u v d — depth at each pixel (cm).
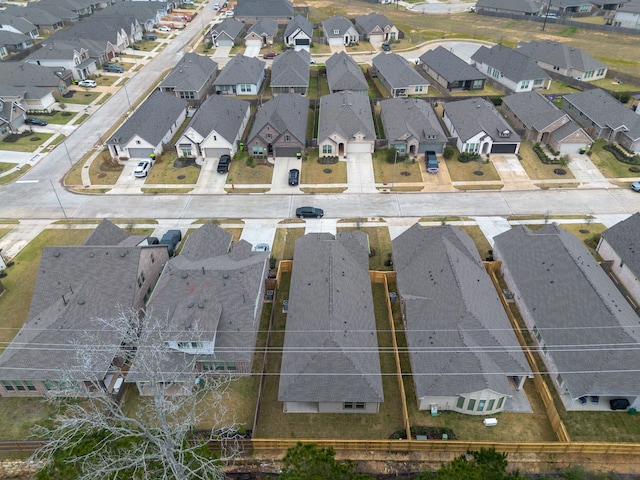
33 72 10094
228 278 4478
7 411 3969
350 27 13312
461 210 6494
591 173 7256
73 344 3784
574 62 10481
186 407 3981
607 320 4122
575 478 3359
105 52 12144
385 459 3625
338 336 3969
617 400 3912
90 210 6606
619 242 5344
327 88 10431
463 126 7912
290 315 4484
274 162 7650
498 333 4141
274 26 14000
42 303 4497
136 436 3009
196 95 9662
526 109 8475
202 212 6531
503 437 3734
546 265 4844
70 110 9644
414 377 3978
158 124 8106
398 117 8162
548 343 4238
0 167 7644
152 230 6178
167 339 3891
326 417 3897
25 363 3962
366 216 6394
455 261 4741
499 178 7188
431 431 3750
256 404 3944
